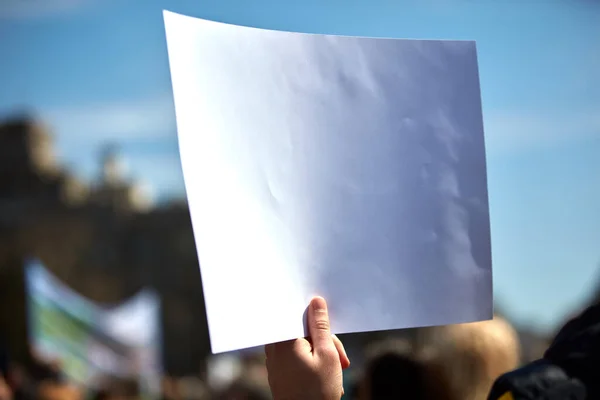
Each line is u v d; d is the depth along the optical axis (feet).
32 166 137.39
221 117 3.52
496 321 7.88
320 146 3.79
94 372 34.73
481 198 4.02
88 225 134.62
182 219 133.49
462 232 3.98
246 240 3.51
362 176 3.85
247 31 3.67
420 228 3.92
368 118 3.89
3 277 127.34
